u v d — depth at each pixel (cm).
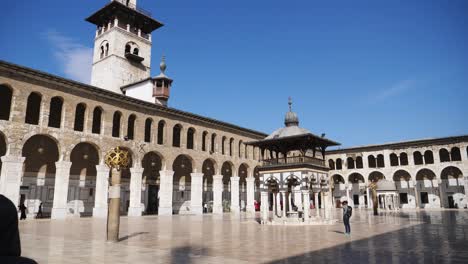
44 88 3550
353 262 1228
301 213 3528
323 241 1841
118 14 5731
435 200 6731
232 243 1780
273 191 3356
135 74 5872
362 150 7438
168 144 4759
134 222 3319
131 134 4641
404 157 7162
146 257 1347
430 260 1258
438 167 6519
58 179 3572
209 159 5444
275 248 1591
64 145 3641
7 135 3228
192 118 5147
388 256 1353
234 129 5869
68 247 1616
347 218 2197
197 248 1602
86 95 3916
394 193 5875
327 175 3341
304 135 2920
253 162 6172
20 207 3497
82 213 4294
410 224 2931
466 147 6306
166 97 5288
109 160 1908
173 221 3459
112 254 1417
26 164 3903
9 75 3288
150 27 6272
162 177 4653
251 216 4444
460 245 1650
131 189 4291
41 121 3488
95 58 5969
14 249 294
